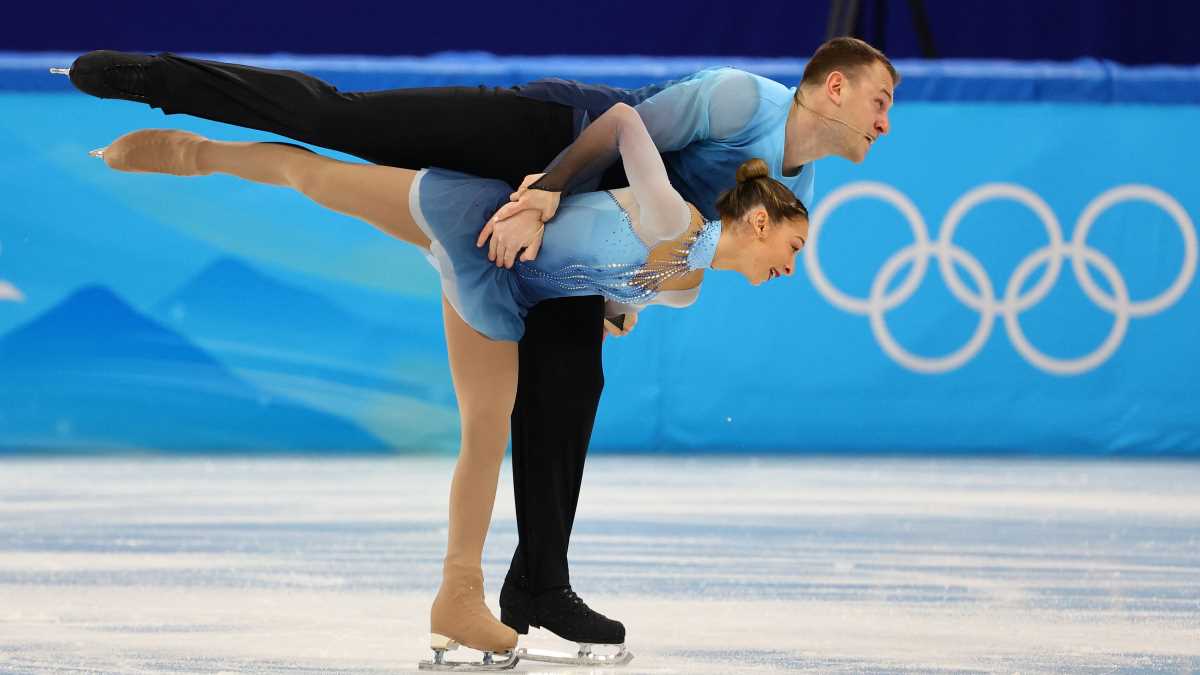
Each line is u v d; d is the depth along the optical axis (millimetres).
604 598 13453
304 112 11258
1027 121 27078
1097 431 27328
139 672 10102
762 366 27188
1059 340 27281
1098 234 27234
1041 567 15359
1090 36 35219
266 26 35281
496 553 16281
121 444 26344
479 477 11102
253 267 26328
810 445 27266
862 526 18406
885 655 10953
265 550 16125
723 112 11469
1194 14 35000
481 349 11164
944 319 27141
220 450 26453
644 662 10766
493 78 26016
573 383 11555
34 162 26000
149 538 16969
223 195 26219
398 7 35375
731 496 21359
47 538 16906
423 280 26500
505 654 10922
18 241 26031
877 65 11711
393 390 26547
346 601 13125
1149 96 27141
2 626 11766
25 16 34906
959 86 26969
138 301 26219
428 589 13797
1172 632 11906
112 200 26094
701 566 15289
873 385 27188
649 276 11141
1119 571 15141
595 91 11852
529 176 10914
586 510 19734
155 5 35094
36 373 26219
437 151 11414
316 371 26469
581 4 35531
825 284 27078
